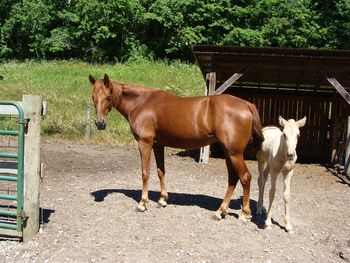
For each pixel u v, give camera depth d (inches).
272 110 564.4
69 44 1243.8
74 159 433.1
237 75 434.3
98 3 1218.6
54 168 386.9
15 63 1097.4
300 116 556.1
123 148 518.3
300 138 554.3
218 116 240.8
